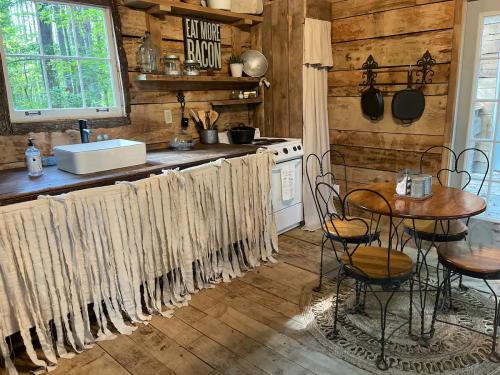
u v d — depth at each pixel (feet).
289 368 6.09
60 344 6.55
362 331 6.96
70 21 8.52
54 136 8.38
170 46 10.36
